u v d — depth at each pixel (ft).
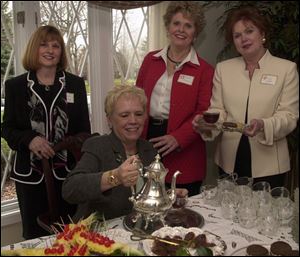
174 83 7.84
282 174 7.72
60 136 7.40
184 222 4.89
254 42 7.18
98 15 9.33
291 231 4.59
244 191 5.45
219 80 7.86
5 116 7.28
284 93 7.27
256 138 7.24
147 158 6.18
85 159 5.71
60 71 7.54
